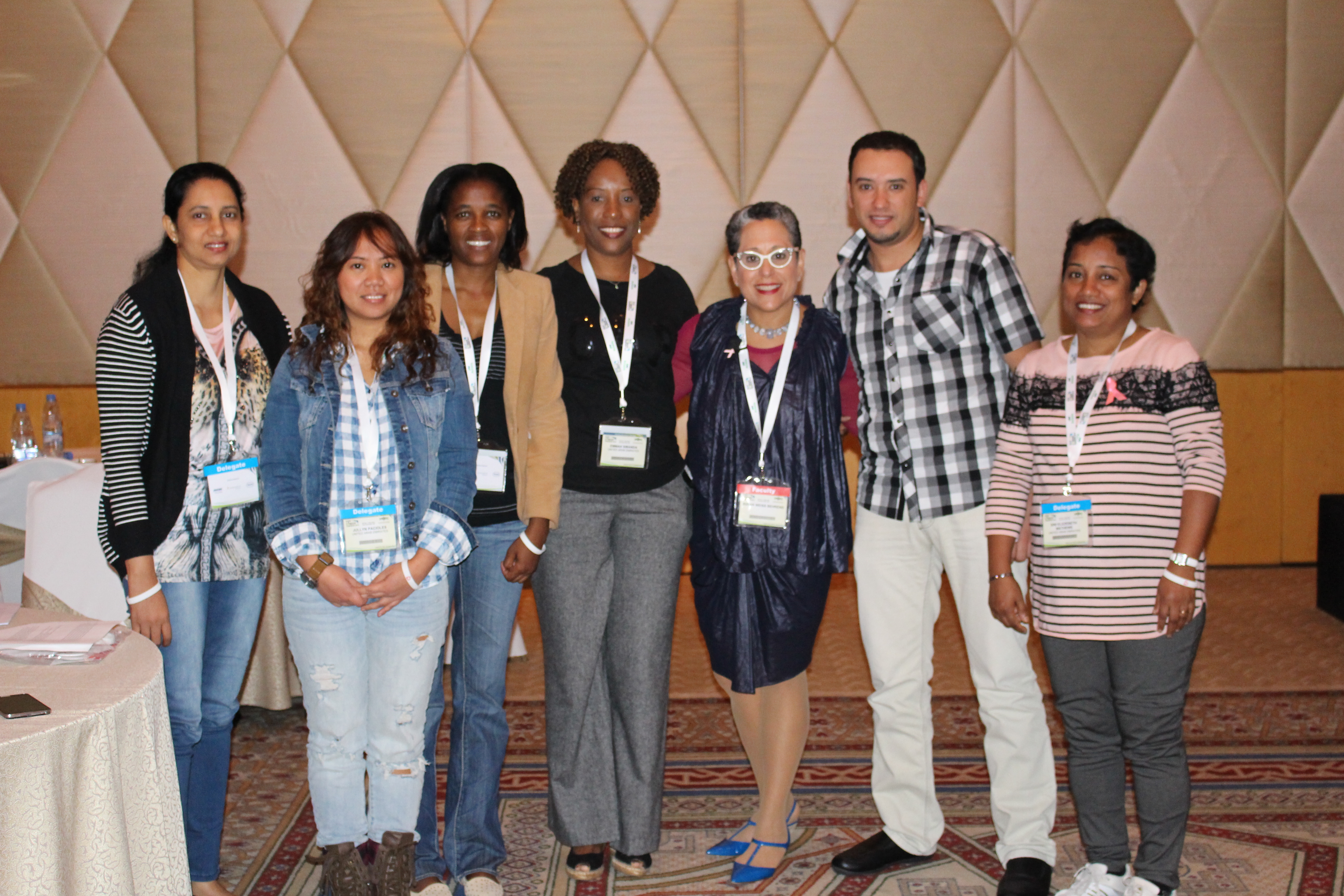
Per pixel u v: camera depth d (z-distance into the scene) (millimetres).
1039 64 5504
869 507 2537
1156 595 2143
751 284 2371
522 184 5465
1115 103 5543
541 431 2414
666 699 2566
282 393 2119
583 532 2467
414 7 5383
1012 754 2439
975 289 2404
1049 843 2451
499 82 5426
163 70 5367
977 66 5492
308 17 5363
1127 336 2260
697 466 2469
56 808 1467
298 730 3584
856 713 3723
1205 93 5551
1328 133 5594
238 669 2297
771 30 5453
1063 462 2225
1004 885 2396
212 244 2154
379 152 5422
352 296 2100
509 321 2379
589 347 2488
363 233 2090
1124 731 2234
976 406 2422
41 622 1982
